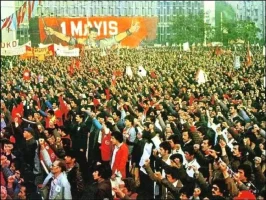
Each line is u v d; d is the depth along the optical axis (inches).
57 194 394.6
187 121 594.2
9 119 753.0
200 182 386.3
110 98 812.0
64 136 578.6
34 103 822.5
